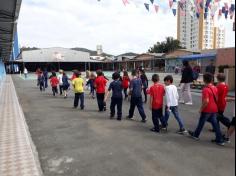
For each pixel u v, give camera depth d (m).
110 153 6.12
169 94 7.74
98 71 11.55
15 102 14.44
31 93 19.61
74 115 10.70
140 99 9.33
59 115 10.76
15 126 8.78
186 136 7.41
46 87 23.47
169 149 6.30
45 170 5.30
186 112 10.91
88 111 11.62
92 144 6.81
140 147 6.48
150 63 65.06
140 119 9.79
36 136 7.70
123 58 74.88
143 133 7.75
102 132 7.94
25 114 11.12
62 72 18.27
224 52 34.47
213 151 6.14
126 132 7.88
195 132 7.05
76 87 12.23
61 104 13.91
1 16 12.99
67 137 7.51
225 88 7.28
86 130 8.22
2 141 7.12
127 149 6.36
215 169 5.12
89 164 5.53
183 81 13.09
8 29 17.08
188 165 5.34
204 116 6.75
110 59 78.69
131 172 5.07
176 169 5.16
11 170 5.22
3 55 45.19
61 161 5.74
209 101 6.66
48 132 8.10
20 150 6.37
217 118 7.01
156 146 6.54
